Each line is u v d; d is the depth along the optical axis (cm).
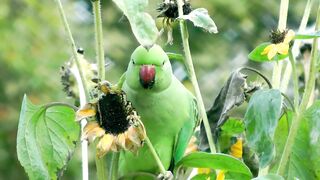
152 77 274
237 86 272
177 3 270
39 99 558
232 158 267
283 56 271
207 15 268
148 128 279
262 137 264
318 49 270
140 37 258
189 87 525
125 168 279
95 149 264
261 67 485
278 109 263
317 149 269
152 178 271
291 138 265
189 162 269
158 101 277
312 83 265
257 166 277
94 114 262
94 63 279
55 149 270
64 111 269
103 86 262
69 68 277
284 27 271
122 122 262
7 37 573
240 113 348
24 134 266
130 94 276
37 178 267
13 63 564
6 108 567
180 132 280
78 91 279
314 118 268
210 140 271
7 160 568
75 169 511
